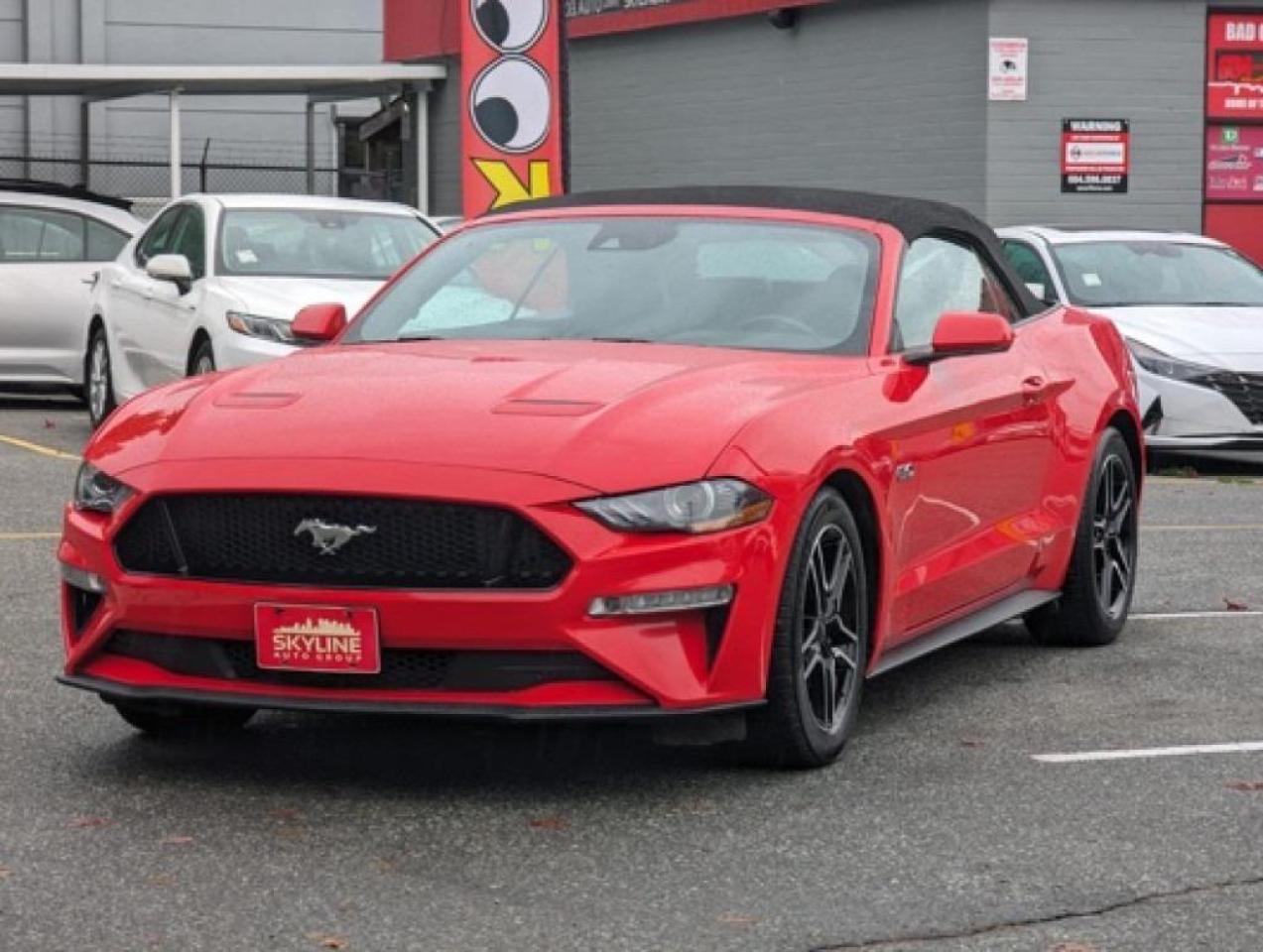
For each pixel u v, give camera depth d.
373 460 5.72
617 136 27.23
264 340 13.29
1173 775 6.22
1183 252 16.30
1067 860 5.34
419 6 29.45
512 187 19.45
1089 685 7.57
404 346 6.75
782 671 5.99
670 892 5.04
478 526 5.63
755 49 25.33
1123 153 23.00
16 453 14.52
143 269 15.35
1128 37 22.91
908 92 23.55
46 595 8.98
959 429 7.07
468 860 5.28
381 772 6.16
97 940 4.66
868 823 5.66
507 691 5.64
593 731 6.64
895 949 4.64
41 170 34.12
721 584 5.73
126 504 5.90
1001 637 8.59
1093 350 8.52
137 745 6.46
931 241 7.55
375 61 36.22
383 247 14.60
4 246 17.91
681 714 5.70
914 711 7.12
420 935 4.70
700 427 5.89
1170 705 7.22
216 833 5.50
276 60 35.72
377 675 5.70
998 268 8.08
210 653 5.84
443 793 5.92
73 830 5.51
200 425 6.02
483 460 5.69
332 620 5.66
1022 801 5.91
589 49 27.58
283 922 4.78
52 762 6.24
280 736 6.61
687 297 7.00
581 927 4.77
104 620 5.96
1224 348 14.91
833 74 24.38
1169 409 14.82
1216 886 5.14
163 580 5.82
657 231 7.31
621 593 5.61
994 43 22.62
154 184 34.72
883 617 6.57
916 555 6.84
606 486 5.66
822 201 7.43
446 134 29.23
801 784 6.07
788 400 6.21
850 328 6.88
